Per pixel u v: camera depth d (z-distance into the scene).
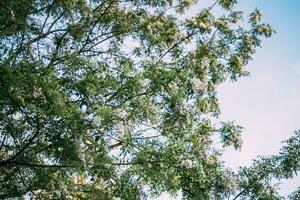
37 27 12.62
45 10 12.58
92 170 9.25
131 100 10.05
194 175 9.96
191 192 10.14
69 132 8.16
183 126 10.79
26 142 9.15
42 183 9.28
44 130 8.22
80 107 8.46
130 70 9.77
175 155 9.04
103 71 9.22
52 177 9.22
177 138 9.85
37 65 8.75
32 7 12.05
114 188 10.12
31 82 7.95
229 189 11.89
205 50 15.05
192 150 10.49
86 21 14.16
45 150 8.70
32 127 8.81
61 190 9.48
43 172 9.17
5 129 8.88
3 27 11.23
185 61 14.27
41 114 8.09
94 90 8.55
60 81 8.91
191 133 10.07
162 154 8.94
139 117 10.20
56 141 8.17
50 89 7.93
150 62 10.85
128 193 9.80
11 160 9.29
